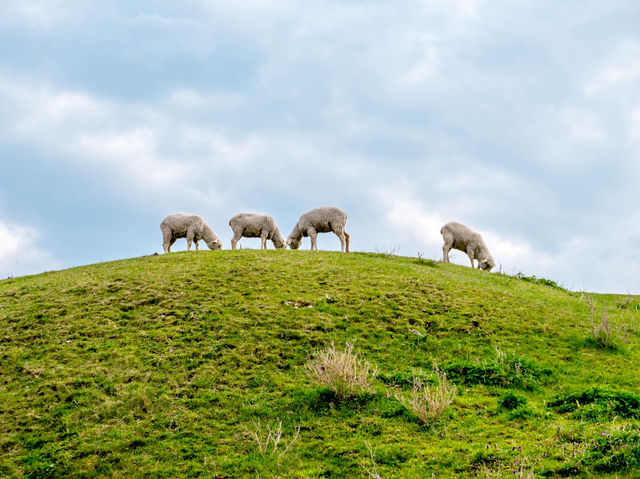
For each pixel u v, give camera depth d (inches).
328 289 697.6
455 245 1000.2
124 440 385.4
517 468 321.7
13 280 879.7
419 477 325.4
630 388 455.5
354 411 416.5
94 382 465.7
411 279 757.9
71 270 887.7
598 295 920.3
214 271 762.2
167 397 441.7
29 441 389.1
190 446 379.2
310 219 1016.2
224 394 448.8
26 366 494.6
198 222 1065.5
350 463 348.2
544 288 845.8
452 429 385.1
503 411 409.4
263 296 661.9
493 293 727.1
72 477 350.9
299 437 386.0
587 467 313.4
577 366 508.7
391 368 503.2
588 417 386.6
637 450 315.3
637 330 618.2
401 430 386.9
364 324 594.9
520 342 566.3
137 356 513.0
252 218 1077.8
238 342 542.6
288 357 517.0
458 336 578.6
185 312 614.5
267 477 337.7
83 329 571.2
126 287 695.1
